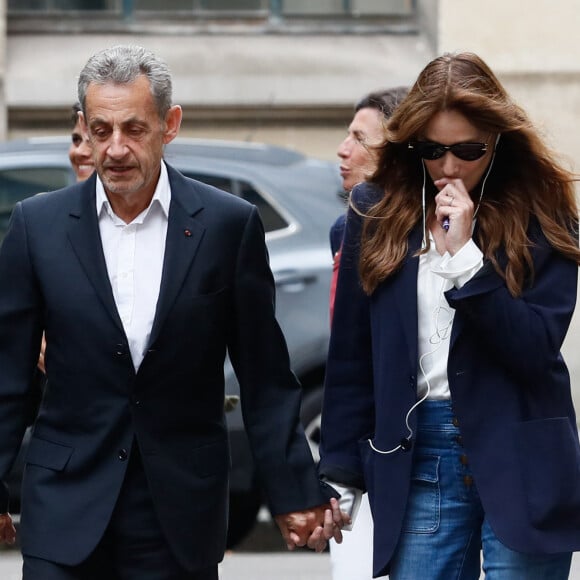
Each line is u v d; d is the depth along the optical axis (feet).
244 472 54.08
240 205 30.60
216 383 30.40
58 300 29.53
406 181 30.48
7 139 82.53
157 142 29.37
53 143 57.16
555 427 29.30
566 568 29.96
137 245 29.96
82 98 29.43
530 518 28.96
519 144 29.58
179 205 30.04
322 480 31.53
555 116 82.99
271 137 83.76
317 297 55.42
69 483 29.58
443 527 29.86
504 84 83.25
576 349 80.79
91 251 29.66
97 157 29.22
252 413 31.04
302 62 84.17
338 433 31.42
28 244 29.99
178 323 29.53
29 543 29.55
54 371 29.84
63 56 83.41
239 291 30.32
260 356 30.86
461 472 29.68
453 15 83.35
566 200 30.14
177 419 29.76
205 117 83.56
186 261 29.73
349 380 31.37
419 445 29.89
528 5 82.99
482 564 31.37
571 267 29.86
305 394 55.52
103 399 29.53
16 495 52.70
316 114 83.87
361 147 39.06
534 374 29.09
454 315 29.40
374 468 30.27
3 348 30.22
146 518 29.66
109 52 29.30
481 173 29.63
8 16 83.97
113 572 30.07
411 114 29.17
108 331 29.35
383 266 29.86
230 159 57.62
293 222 56.65
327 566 56.03
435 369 29.73
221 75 83.56
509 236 29.25
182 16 85.10
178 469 29.68
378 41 85.15
